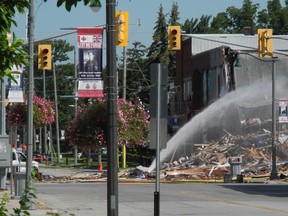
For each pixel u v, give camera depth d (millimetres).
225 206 44281
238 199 50406
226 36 126438
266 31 59000
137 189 61656
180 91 127750
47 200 48438
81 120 85062
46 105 90375
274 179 75375
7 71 11820
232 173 75562
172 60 157250
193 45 123188
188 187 64562
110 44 26062
